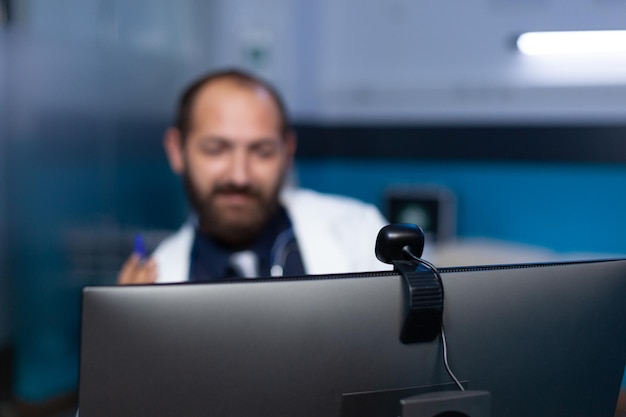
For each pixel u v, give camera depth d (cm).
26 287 287
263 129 153
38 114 280
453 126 290
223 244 159
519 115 279
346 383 71
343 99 309
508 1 274
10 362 289
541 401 78
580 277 80
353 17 303
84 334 67
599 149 266
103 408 67
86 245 300
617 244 268
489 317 76
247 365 69
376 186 307
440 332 74
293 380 70
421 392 73
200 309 69
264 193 155
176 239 165
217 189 153
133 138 312
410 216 286
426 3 290
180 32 320
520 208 282
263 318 70
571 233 275
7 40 272
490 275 76
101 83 299
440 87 291
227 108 151
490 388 76
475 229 292
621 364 82
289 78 313
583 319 80
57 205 290
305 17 310
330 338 71
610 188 267
